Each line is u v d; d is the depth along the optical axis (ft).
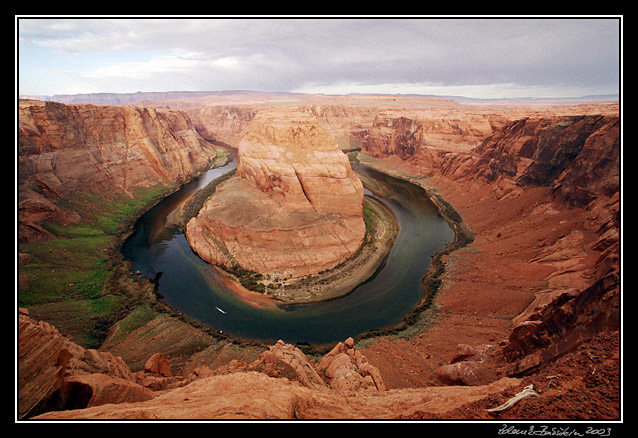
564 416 28.27
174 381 67.67
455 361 82.69
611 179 137.59
